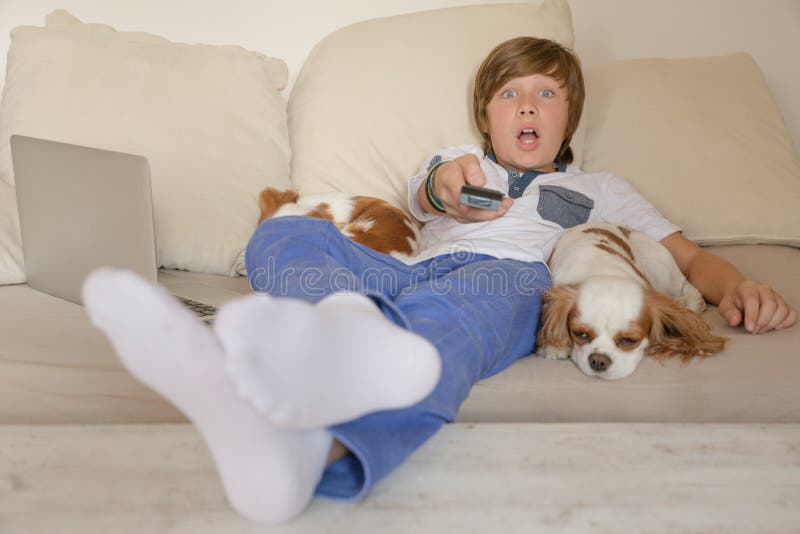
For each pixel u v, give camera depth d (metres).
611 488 0.87
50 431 0.97
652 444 0.97
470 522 0.79
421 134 1.95
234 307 0.66
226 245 1.76
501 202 1.35
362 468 0.85
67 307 1.48
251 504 0.74
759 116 2.10
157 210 1.74
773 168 2.00
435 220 1.77
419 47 2.01
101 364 1.17
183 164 1.80
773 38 2.59
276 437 0.72
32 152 1.49
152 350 0.68
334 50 2.08
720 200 1.94
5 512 0.80
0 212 1.69
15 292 1.59
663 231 1.74
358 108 1.98
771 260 1.80
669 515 0.82
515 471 0.89
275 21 2.51
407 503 0.82
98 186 1.38
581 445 0.96
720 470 0.91
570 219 1.70
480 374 1.13
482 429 0.99
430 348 0.80
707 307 1.61
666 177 1.99
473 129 1.94
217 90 1.92
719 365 1.26
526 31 2.03
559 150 1.85
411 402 0.80
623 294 1.29
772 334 1.39
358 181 1.94
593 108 2.12
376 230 1.62
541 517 0.81
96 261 1.44
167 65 1.90
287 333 0.69
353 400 0.77
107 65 1.85
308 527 0.78
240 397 0.70
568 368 1.29
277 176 1.94
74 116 1.79
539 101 1.73
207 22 2.49
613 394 1.19
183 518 0.79
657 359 1.30
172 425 0.99
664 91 2.11
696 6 2.58
